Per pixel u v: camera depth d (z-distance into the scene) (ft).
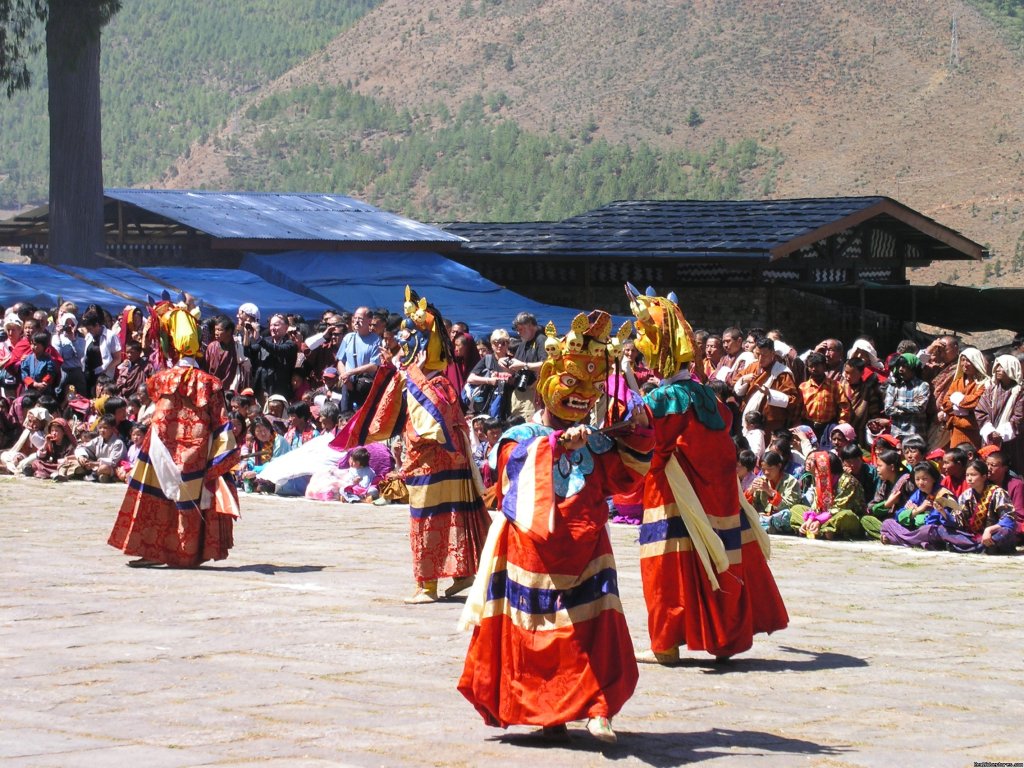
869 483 55.88
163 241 126.21
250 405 71.20
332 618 36.78
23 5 116.78
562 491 25.71
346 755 24.32
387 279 110.11
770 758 24.66
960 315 112.16
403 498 64.85
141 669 30.73
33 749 24.43
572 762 24.22
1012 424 55.98
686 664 32.83
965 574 46.73
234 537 53.52
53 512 60.59
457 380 41.11
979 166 621.72
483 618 25.75
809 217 108.78
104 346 77.97
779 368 61.87
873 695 29.71
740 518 33.47
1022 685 30.71
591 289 116.06
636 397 26.94
